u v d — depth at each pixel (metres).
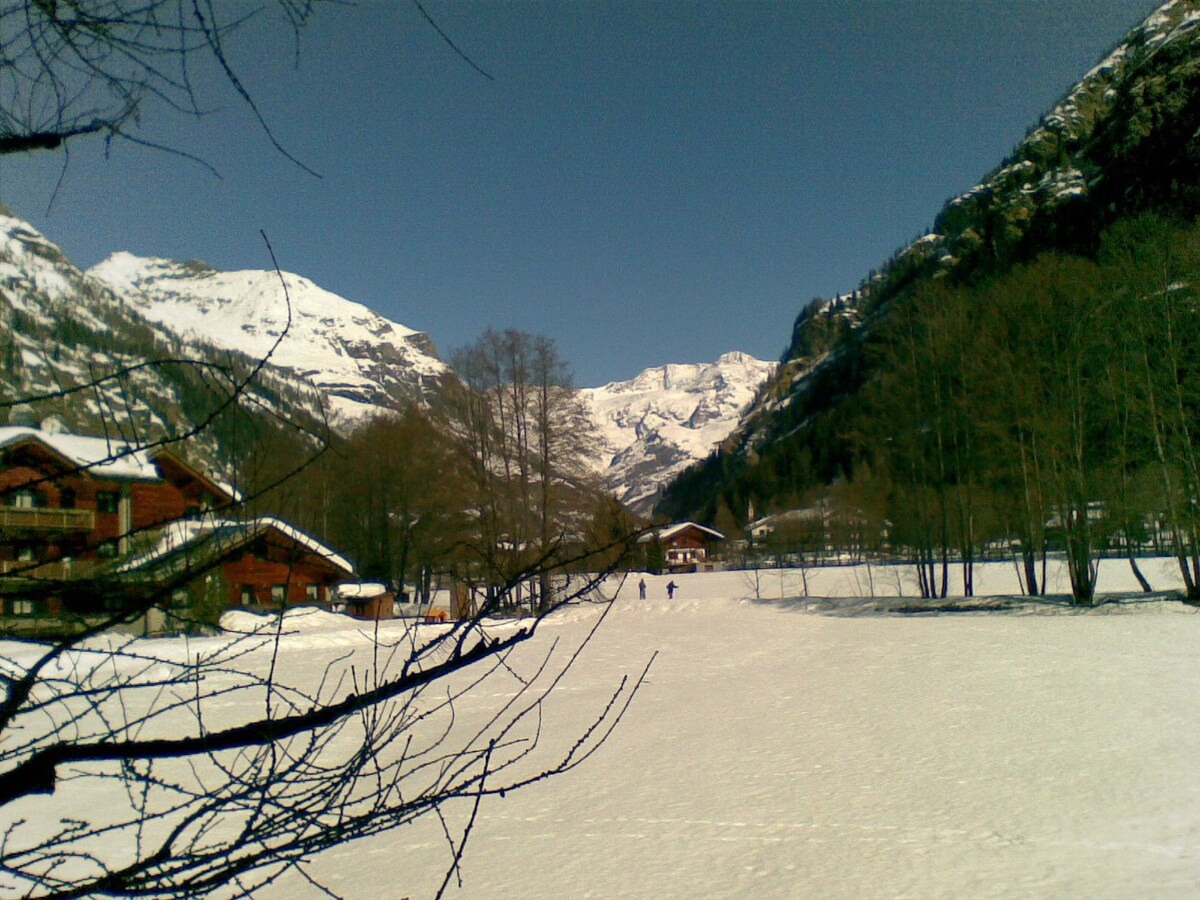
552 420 35.00
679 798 10.88
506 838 9.78
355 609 21.98
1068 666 18.78
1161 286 30.97
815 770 11.77
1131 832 8.71
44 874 1.91
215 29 1.70
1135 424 31.97
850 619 33.25
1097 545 32.22
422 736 13.89
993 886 7.69
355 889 8.45
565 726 14.90
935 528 40.72
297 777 2.12
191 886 1.91
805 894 7.80
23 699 1.77
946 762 11.72
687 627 32.62
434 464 31.66
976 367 36.94
